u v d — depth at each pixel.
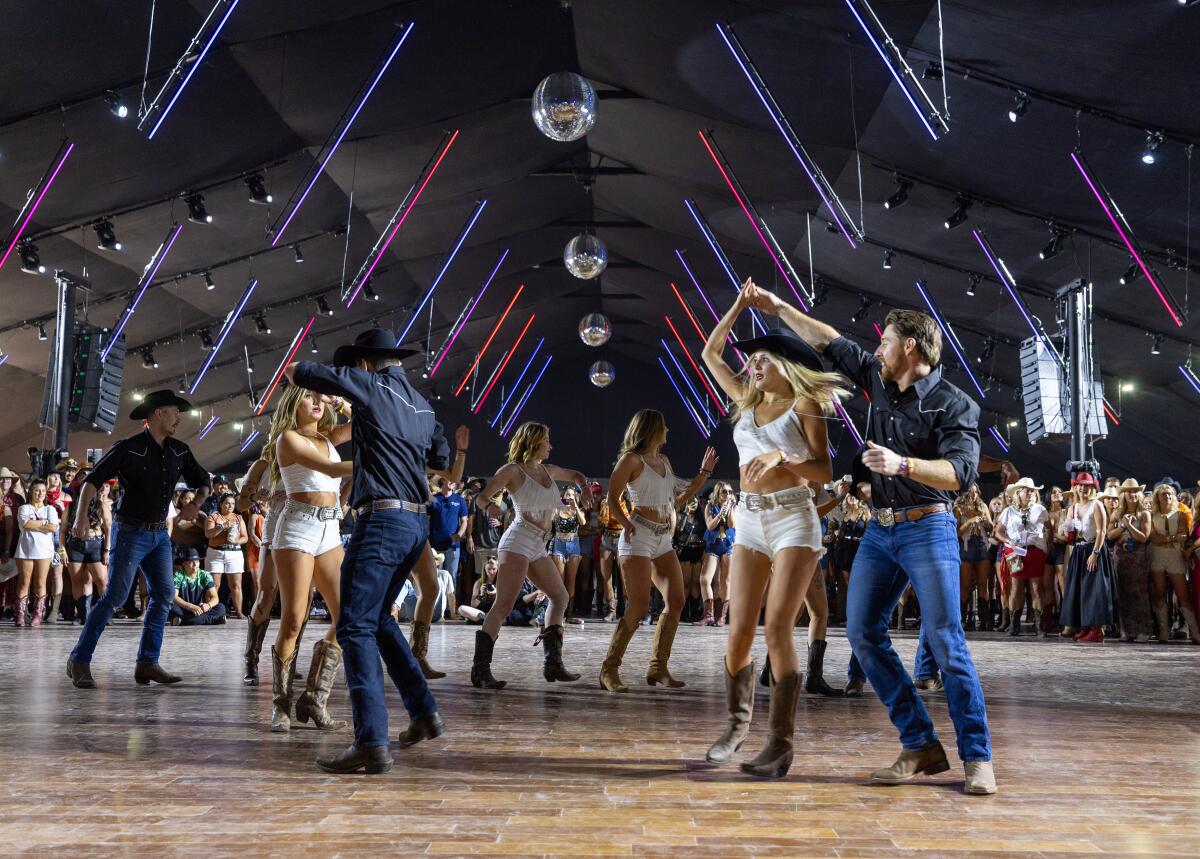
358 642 3.39
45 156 11.42
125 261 15.00
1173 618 11.92
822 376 3.56
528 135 15.36
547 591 5.96
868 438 3.40
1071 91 10.08
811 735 4.14
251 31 10.65
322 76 11.84
